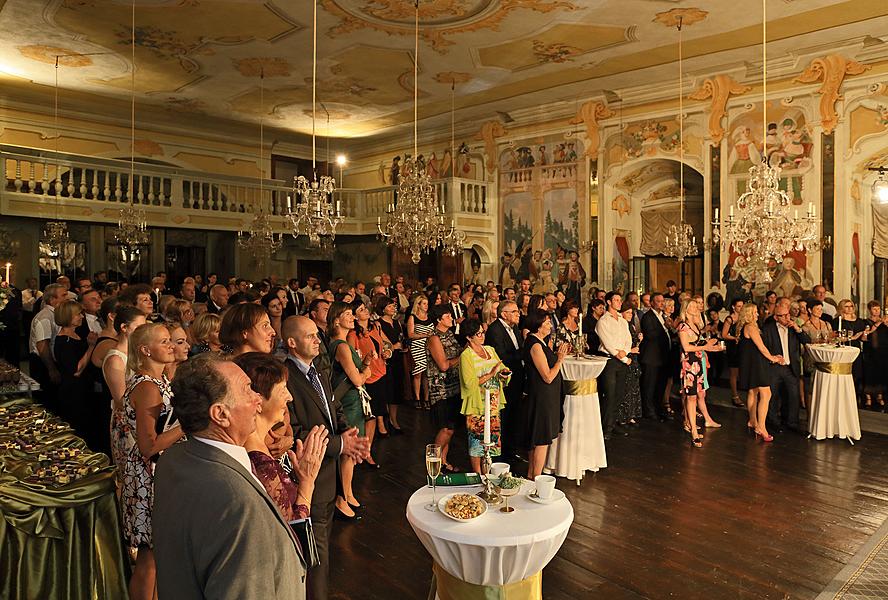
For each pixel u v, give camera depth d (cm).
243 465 183
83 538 327
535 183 1447
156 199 1530
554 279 1416
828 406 772
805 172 1073
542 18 912
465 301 1160
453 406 607
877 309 951
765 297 1109
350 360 527
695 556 460
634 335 867
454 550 293
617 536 494
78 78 1228
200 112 1488
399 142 1750
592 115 1341
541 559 301
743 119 1139
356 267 1847
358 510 542
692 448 740
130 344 328
